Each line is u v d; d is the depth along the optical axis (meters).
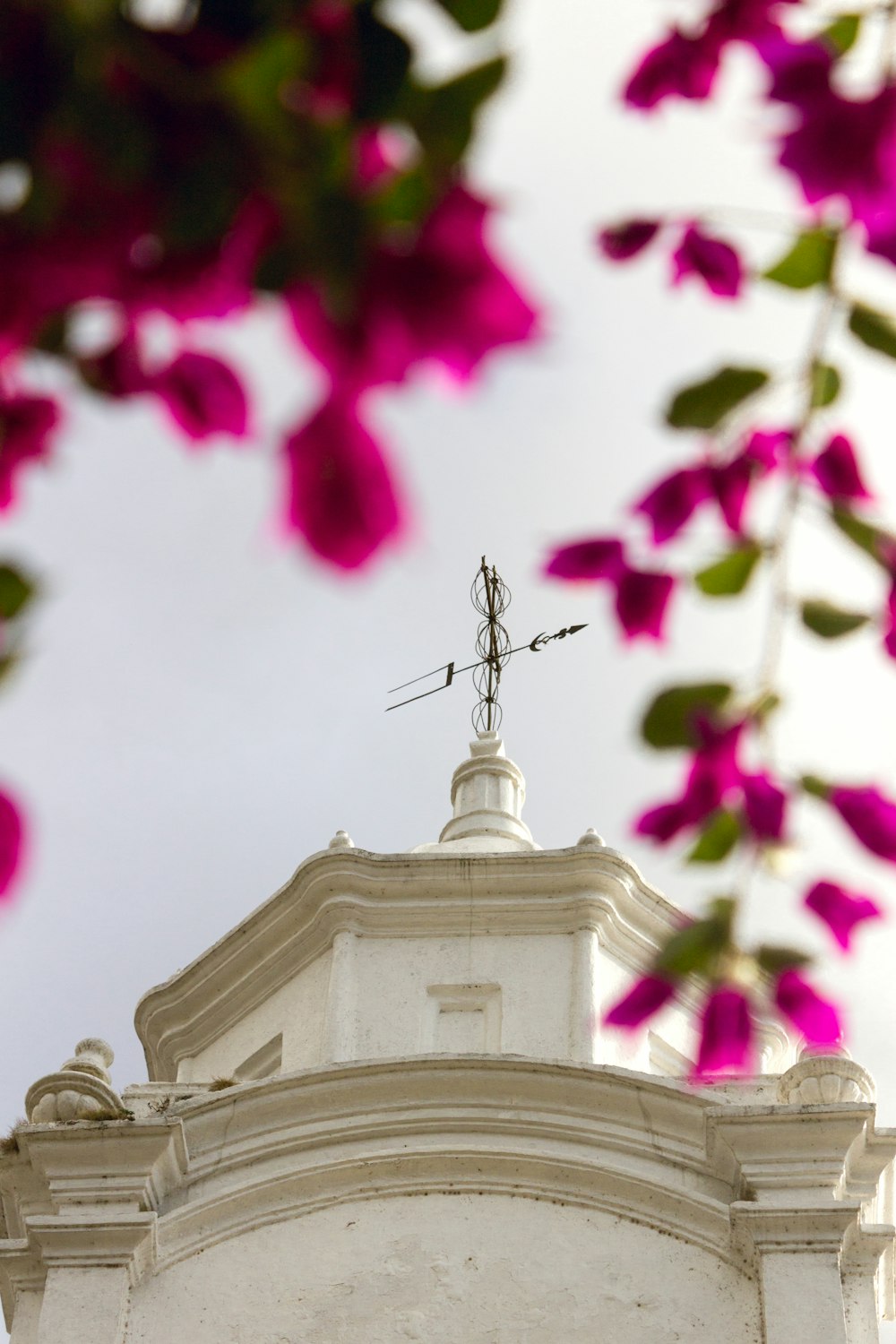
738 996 3.85
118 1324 12.74
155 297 2.74
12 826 2.91
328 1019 15.66
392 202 2.69
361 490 2.72
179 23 2.68
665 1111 13.55
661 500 3.69
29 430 2.95
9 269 2.69
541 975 15.83
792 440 3.64
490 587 21.73
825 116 3.09
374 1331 12.76
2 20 2.61
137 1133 13.47
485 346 2.69
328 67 2.72
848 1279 12.83
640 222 3.51
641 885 16.36
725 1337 12.48
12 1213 13.99
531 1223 13.25
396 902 16.30
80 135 2.64
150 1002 17.33
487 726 20.78
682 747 3.71
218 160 2.68
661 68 3.38
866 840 3.63
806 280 3.50
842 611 3.68
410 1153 13.56
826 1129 13.16
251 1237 13.35
